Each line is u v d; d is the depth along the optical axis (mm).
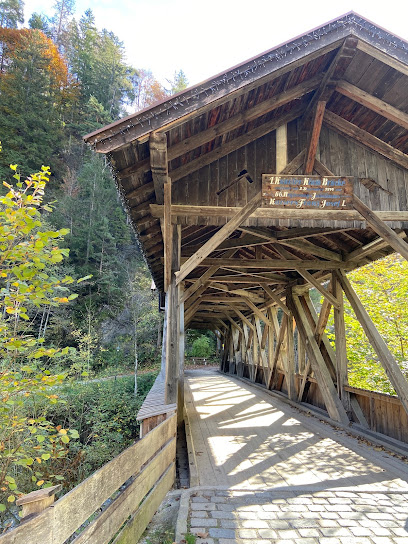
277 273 7625
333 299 6012
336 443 4688
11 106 22047
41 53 26766
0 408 2893
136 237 5297
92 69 33719
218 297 9523
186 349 27078
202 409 7254
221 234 3881
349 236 5629
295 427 5609
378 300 8062
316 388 6883
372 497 2973
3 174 18172
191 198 4180
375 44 3377
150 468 2416
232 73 3111
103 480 1575
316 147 4098
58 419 9711
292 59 3240
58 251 2777
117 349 19188
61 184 24234
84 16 38938
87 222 22531
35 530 1030
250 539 2295
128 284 19703
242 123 3760
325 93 3895
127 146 2980
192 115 3031
